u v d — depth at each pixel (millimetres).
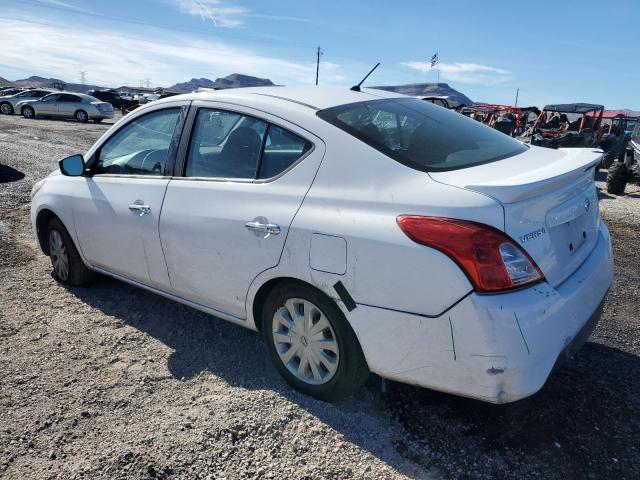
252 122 2996
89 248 3906
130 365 3174
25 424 2615
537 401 2834
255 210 2795
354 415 2699
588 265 2678
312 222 2551
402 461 2402
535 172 2443
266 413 2709
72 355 3270
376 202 2418
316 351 2705
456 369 2232
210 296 3127
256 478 2297
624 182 10836
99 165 3883
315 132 2732
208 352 3330
